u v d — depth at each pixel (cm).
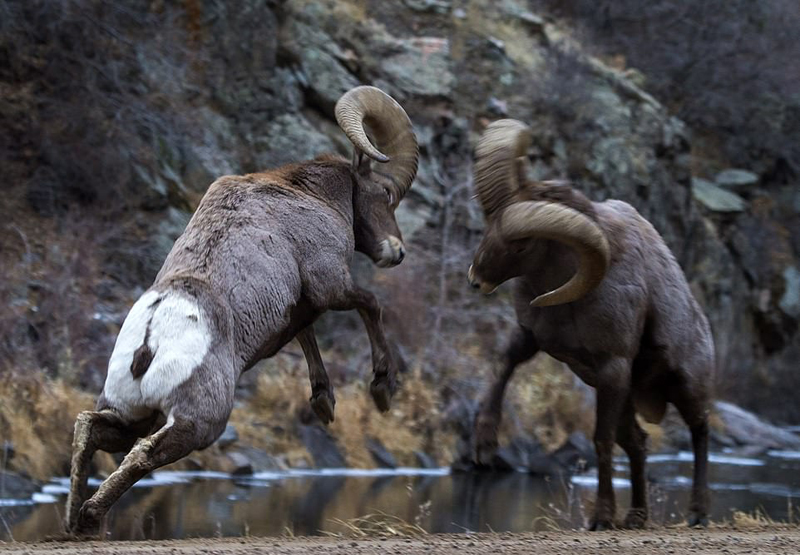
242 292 2708
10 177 6781
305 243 2905
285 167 3098
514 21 10012
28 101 7006
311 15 8556
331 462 6256
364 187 3203
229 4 7856
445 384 7075
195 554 2347
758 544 2666
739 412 8519
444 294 7606
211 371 2566
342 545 2609
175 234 7031
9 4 7112
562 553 2458
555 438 7106
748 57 12506
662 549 2545
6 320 5762
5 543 2550
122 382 2558
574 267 3075
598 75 9944
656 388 3484
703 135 12206
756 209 11819
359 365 7012
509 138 3089
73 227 6569
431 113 8688
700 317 3447
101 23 7206
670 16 12188
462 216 8262
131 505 4644
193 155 7356
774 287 11238
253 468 5891
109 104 7144
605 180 9362
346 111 3155
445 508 4875
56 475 5275
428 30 9419
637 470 3462
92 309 6212
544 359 7594
